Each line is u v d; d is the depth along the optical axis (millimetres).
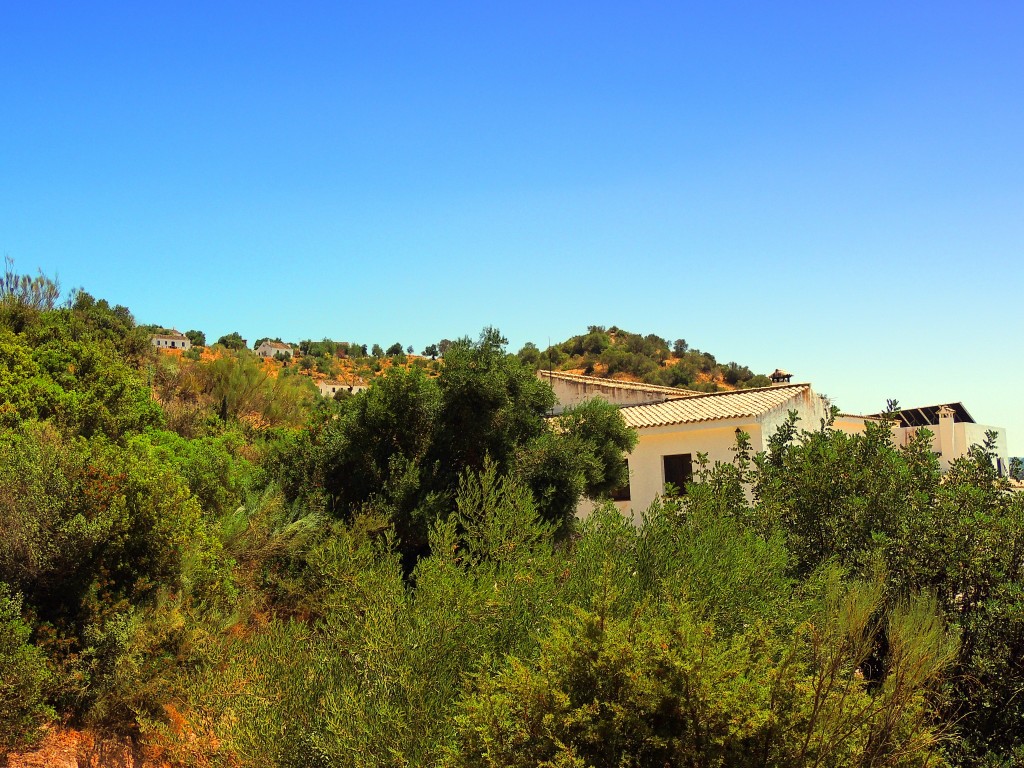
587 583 5113
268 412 22281
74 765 6117
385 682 4461
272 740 4426
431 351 81938
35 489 6953
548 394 12008
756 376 64375
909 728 4363
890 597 6289
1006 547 6512
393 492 10430
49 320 18047
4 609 6293
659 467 18625
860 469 7754
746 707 3736
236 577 8836
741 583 5367
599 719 3740
